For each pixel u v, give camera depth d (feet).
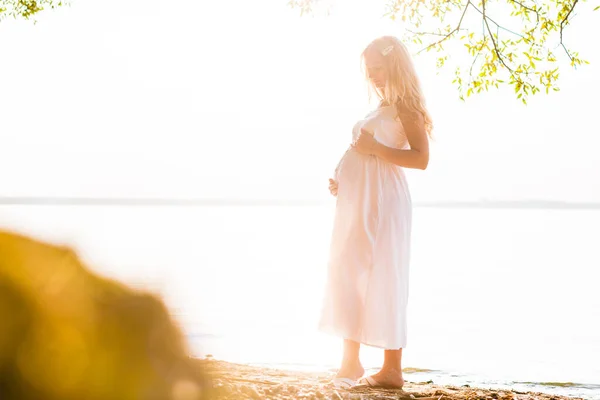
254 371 19.29
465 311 69.77
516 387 28.58
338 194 16.92
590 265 143.64
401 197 16.76
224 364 20.18
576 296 86.89
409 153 16.20
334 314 16.51
